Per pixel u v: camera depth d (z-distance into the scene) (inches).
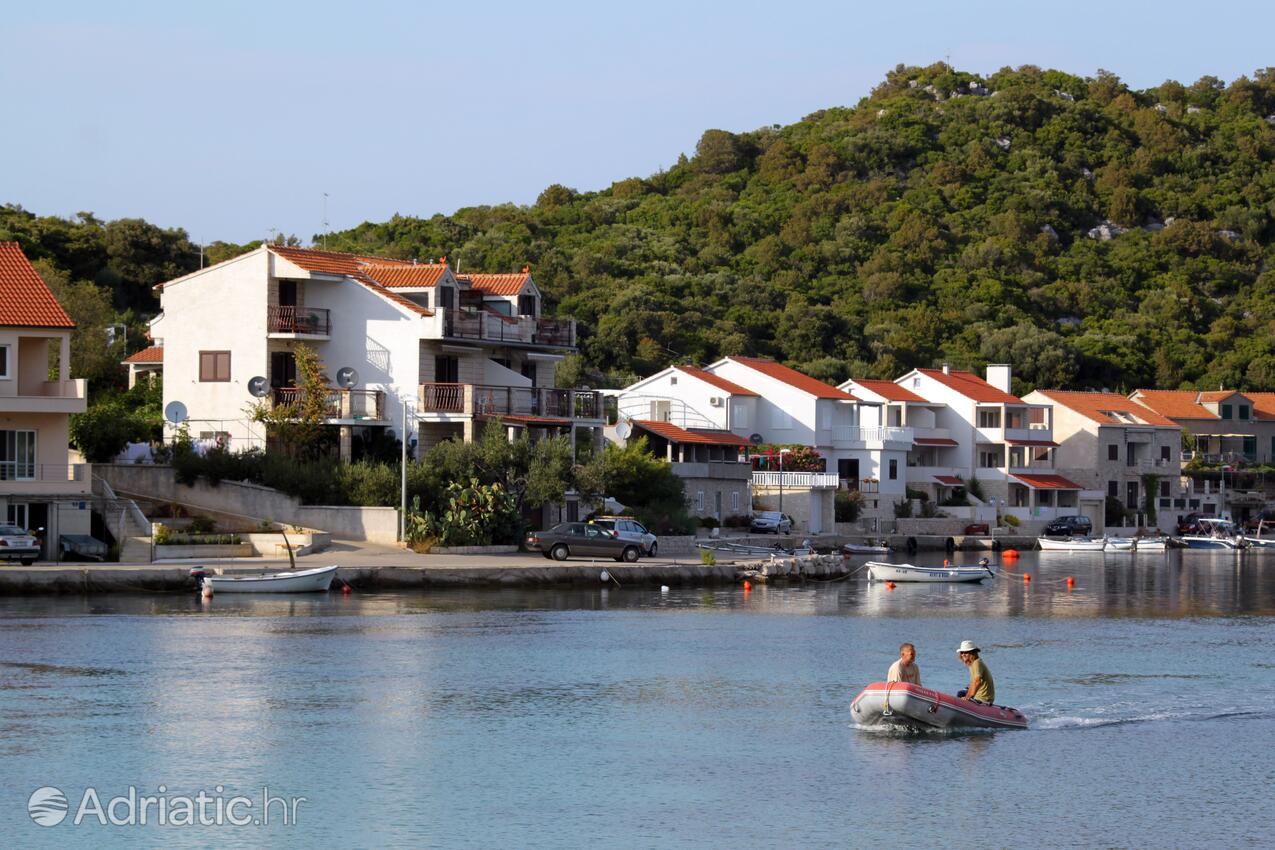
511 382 5541.3
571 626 3629.4
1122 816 1942.7
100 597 3821.4
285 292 5226.4
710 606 4212.6
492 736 2354.8
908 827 1879.9
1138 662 3253.0
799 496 7086.6
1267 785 2110.0
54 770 2085.4
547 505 5319.9
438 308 5201.8
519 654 3154.5
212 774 2080.5
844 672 3016.7
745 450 7322.8
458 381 5398.6
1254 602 4773.6
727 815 1918.1
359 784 2042.3
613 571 4601.4
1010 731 2469.2
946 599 4719.5
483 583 4345.5
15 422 4131.4
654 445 6461.6
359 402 5152.6
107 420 4918.8
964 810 1959.9
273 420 4975.4
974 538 7755.9
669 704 2640.3
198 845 1771.7
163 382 5477.4
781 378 7770.7
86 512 4168.3
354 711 2516.0
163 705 2516.0
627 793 2017.7
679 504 5910.4
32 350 4239.7
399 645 3223.4
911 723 2437.3
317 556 4377.5
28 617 3452.3
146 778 2053.4
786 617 3996.1
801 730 2437.3
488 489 4837.6
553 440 5044.3
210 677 2780.5
